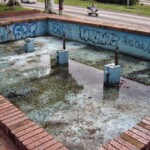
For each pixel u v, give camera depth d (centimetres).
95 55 1105
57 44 1294
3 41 1363
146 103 700
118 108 677
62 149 413
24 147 426
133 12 3031
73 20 1303
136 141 426
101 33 1179
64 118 638
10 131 461
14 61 1054
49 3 2164
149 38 988
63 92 776
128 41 1073
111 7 3444
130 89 783
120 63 1002
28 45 1164
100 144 538
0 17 1518
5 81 866
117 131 580
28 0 3691
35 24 1446
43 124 616
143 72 909
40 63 1024
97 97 738
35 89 803
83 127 598
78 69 954
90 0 4159
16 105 711
